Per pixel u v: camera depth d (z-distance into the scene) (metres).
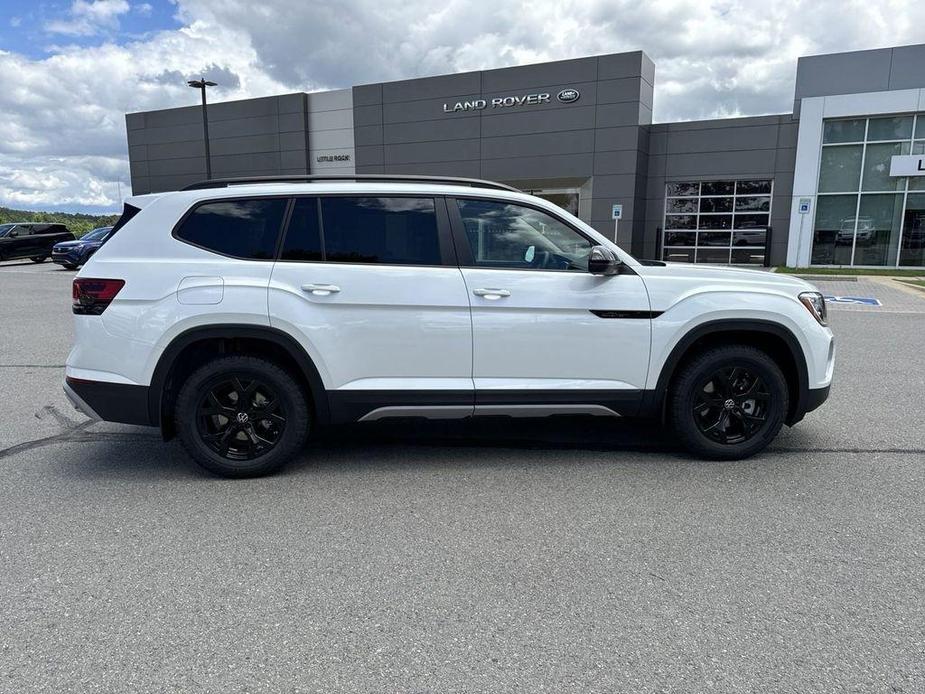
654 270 4.37
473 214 4.24
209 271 4.04
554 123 24.20
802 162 22.11
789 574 3.01
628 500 3.85
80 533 3.44
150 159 32.59
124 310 4.00
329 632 2.59
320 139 28.98
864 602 2.78
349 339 4.08
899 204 21.33
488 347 4.16
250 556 3.20
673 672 2.35
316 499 3.89
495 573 3.04
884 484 4.07
